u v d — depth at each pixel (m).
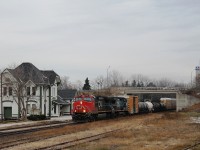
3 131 37.38
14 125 45.47
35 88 70.69
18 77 66.50
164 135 32.44
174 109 103.62
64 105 85.75
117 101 60.66
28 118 59.81
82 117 49.91
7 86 69.44
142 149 24.03
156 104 85.94
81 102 50.09
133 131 35.81
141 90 99.75
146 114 72.25
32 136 31.42
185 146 25.27
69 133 34.09
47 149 23.75
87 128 38.78
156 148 24.47
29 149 23.72
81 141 28.16
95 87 154.62
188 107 91.00
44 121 54.22
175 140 29.11
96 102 51.66
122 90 100.56
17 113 69.12
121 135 32.00
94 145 25.78
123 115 64.06
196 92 104.31
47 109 75.31
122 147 24.98
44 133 33.81
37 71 74.69
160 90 97.56
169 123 45.88
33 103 70.50
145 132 34.91
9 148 24.12
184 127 40.53
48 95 75.81
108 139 29.53
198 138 30.41
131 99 67.38
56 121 53.59
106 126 41.53
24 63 74.38
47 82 74.75
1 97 69.38
